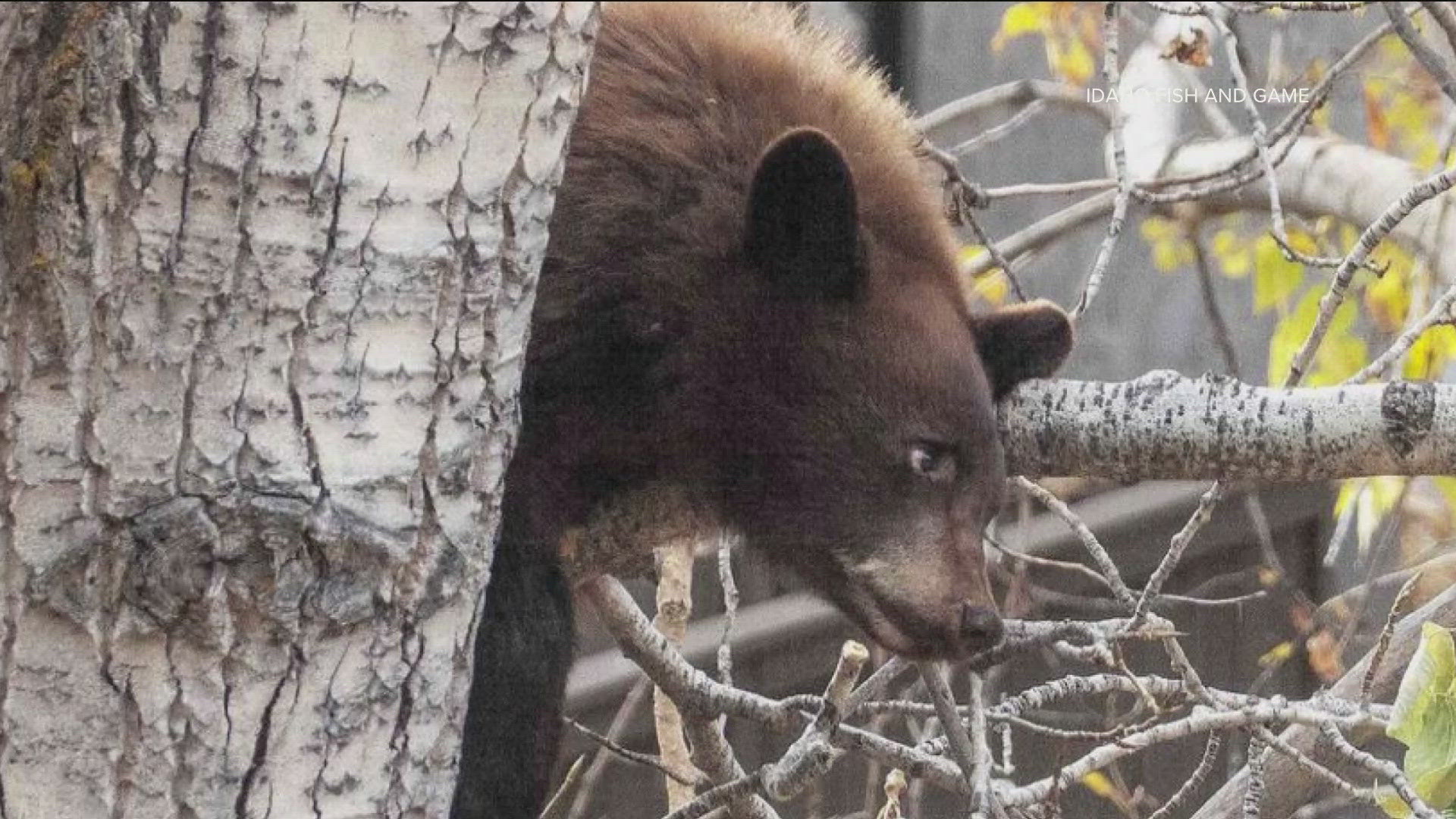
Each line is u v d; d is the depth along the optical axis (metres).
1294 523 14.07
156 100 3.90
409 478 4.36
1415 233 10.73
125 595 4.10
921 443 7.00
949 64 21.42
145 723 4.20
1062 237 11.80
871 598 7.15
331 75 3.99
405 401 4.30
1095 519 13.45
